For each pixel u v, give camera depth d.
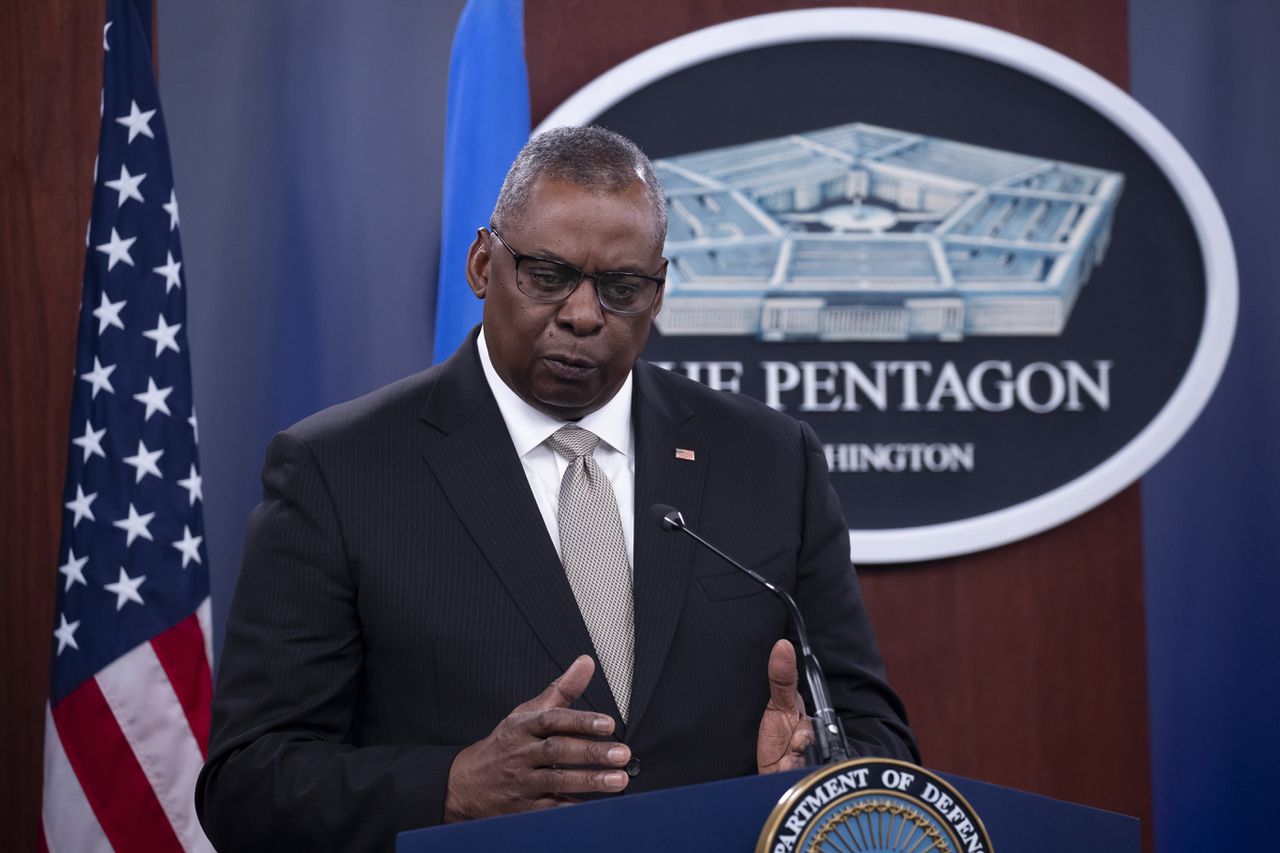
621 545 5.68
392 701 5.42
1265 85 10.77
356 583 5.50
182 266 9.24
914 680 10.42
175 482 8.98
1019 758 10.43
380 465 5.66
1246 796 10.48
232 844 5.12
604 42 10.52
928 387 10.52
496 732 4.64
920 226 10.57
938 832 3.90
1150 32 10.77
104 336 9.03
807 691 5.88
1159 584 10.55
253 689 5.38
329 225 10.20
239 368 10.04
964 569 10.48
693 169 10.45
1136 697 10.49
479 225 9.12
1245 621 10.55
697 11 10.57
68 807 8.58
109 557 8.81
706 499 5.85
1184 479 10.59
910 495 10.45
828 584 6.04
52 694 8.74
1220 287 10.43
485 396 5.88
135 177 9.21
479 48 9.31
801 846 3.75
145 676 8.73
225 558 9.93
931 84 10.62
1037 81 10.64
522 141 9.28
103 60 9.45
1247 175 10.75
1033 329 10.55
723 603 5.64
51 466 9.84
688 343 10.41
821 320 10.46
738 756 5.53
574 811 3.84
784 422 6.40
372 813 4.78
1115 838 4.46
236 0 10.20
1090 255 10.59
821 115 10.54
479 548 5.50
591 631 5.52
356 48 10.31
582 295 5.28
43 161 9.96
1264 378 10.63
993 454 10.50
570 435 5.83
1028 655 10.47
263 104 10.20
